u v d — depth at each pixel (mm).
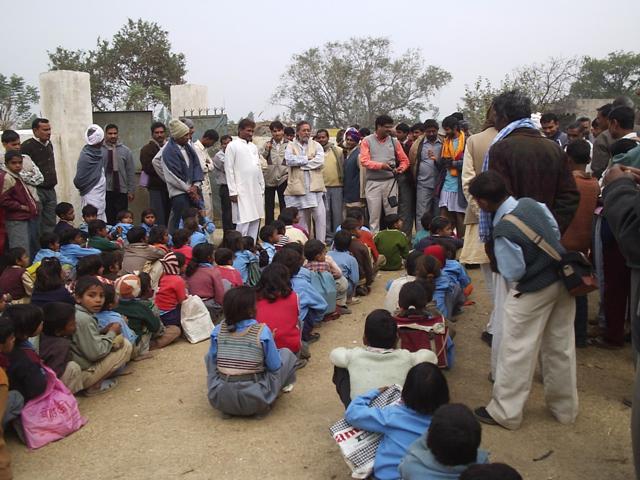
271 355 3809
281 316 4484
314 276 5688
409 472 2373
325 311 5355
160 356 5098
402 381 3221
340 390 3398
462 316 5762
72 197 9383
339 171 9242
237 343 3777
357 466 2871
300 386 4383
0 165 6379
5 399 3264
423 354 3318
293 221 7586
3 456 3219
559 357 3529
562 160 3695
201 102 11883
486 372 4441
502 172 3695
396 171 8211
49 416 3658
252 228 8086
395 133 9141
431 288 4258
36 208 6531
